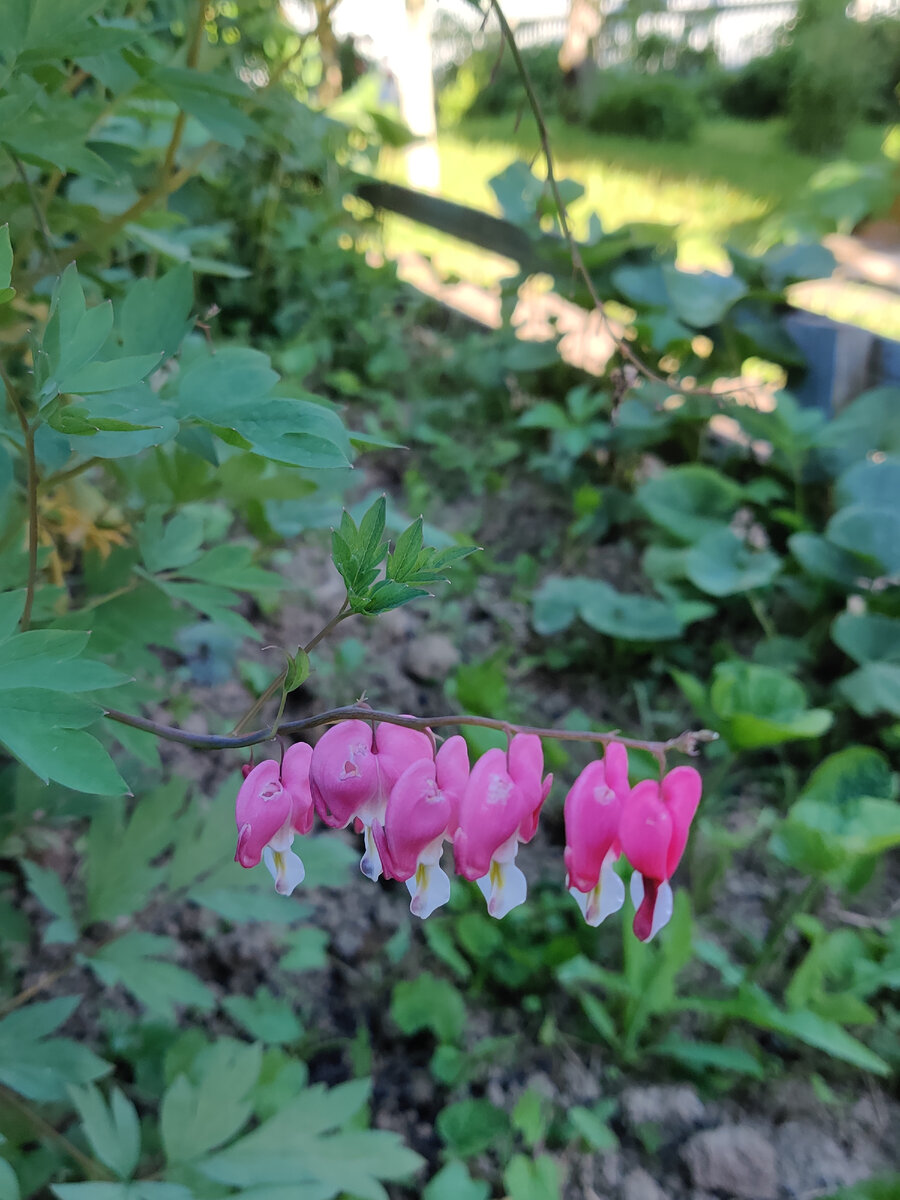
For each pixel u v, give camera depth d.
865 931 0.52
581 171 2.68
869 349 0.88
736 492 0.79
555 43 3.64
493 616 0.81
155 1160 0.39
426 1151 0.45
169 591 0.42
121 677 0.24
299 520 0.58
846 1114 0.46
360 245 1.39
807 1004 0.46
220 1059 0.37
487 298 1.41
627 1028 0.48
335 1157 0.36
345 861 0.47
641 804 0.22
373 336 1.18
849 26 2.83
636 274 0.92
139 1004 0.49
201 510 0.74
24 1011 0.36
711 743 0.68
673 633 0.70
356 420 1.09
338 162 1.34
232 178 1.15
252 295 1.18
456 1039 0.48
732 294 0.87
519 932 0.53
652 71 3.67
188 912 0.54
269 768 0.23
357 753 0.22
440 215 1.37
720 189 2.39
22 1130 0.37
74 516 0.49
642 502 0.79
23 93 0.31
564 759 0.54
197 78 0.35
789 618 0.78
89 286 0.52
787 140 2.96
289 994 0.51
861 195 1.29
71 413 0.23
